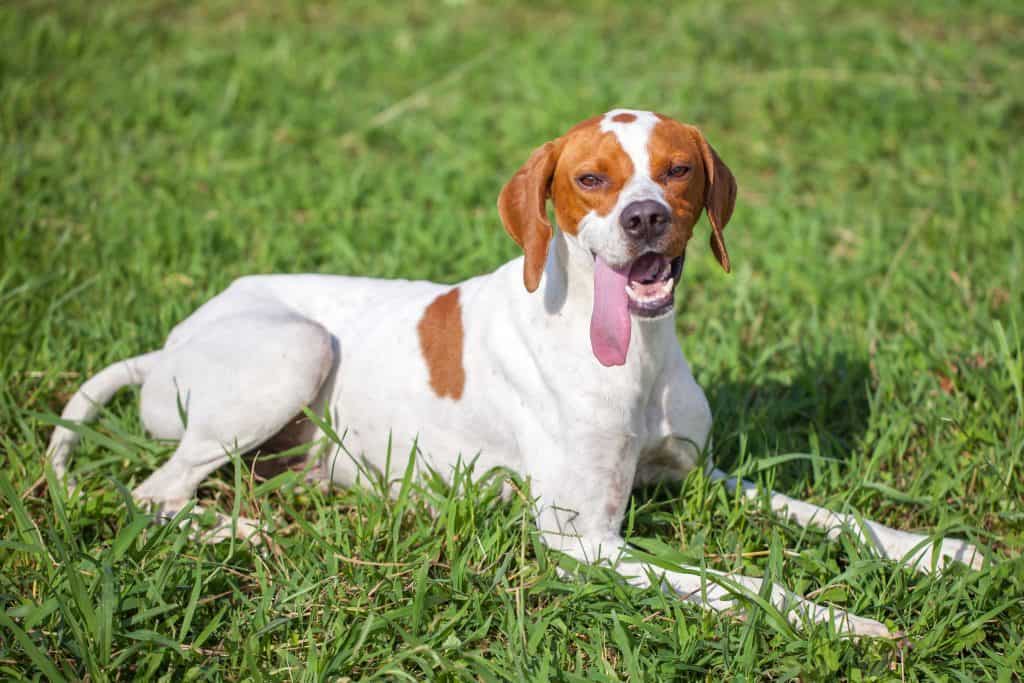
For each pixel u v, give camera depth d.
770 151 8.49
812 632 3.40
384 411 4.39
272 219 7.05
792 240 6.89
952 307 5.82
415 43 11.21
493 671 3.30
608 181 3.71
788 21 12.07
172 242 6.53
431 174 7.96
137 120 8.80
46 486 4.29
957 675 3.34
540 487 4.00
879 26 11.57
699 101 9.36
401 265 6.36
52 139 8.30
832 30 11.52
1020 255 6.25
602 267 3.72
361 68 10.54
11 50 10.12
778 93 9.52
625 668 3.43
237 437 4.34
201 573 3.65
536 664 3.36
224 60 10.40
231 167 7.91
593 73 10.13
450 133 8.88
